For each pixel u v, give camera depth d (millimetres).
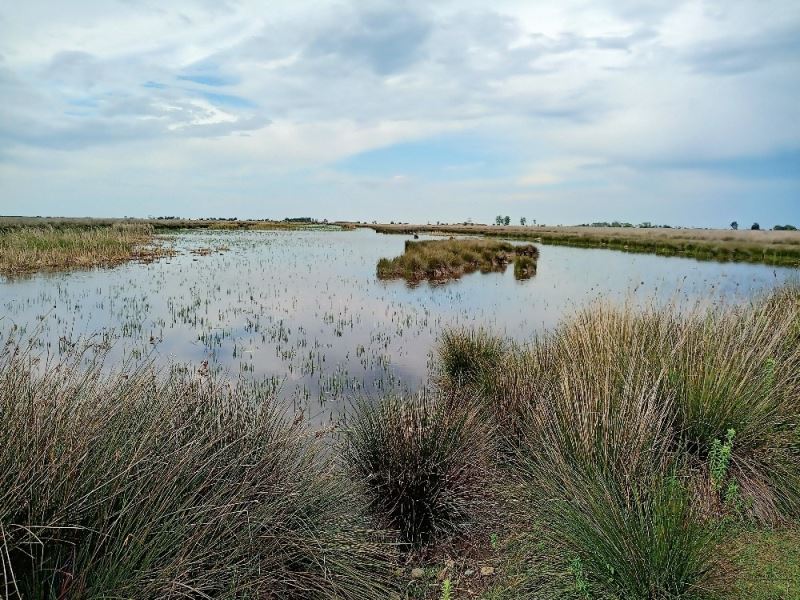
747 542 3736
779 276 22297
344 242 50656
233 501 2854
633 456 3951
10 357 3166
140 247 35031
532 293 18000
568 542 3402
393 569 3809
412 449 4465
